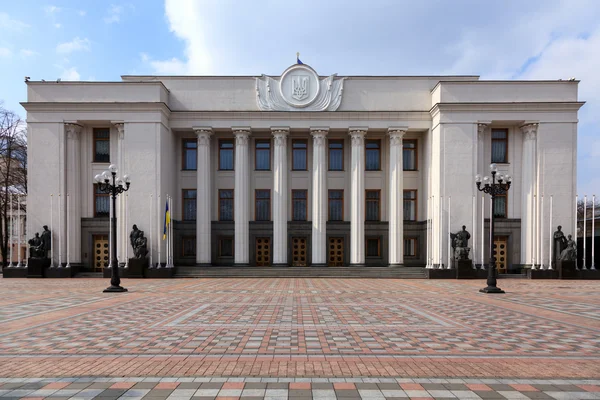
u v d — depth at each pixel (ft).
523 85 98.32
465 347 27.50
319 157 102.37
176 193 106.83
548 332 32.45
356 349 26.81
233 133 104.53
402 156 102.78
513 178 101.55
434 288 68.18
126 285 72.38
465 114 97.04
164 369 22.41
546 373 22.03
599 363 23.93
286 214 103.04
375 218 108.58
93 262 101.14
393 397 18.53
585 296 57.16
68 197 97.35
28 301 50.03
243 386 19.84
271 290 63.77
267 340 29.19
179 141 107.34
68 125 98.22
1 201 120.16
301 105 102.17
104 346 27.40
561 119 97.19
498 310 43.80
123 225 96.89
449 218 95.81
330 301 50.55
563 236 94.02
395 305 47.26
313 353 25.79
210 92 103.65
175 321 36.52
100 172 101.86
